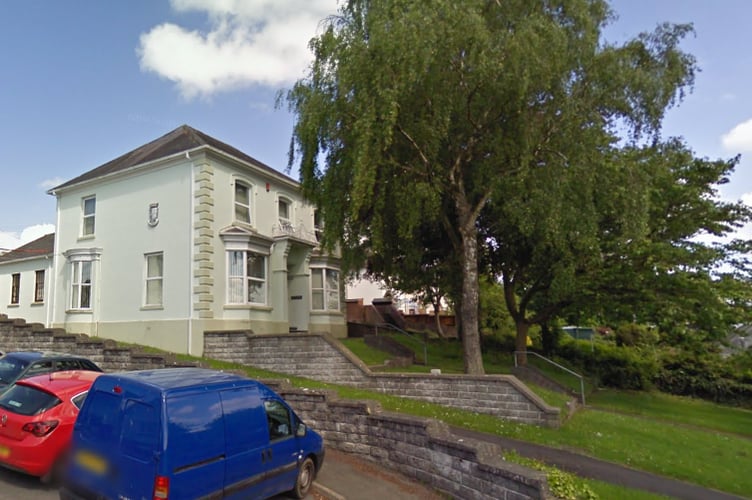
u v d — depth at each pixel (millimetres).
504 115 14094
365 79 12898
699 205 18031
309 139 14344
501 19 13305
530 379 17594
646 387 25047
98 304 21016
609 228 17484
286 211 23531
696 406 21281
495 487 6188
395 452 8195
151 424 5098
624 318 19203
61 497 5523
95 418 5539
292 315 23000
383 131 12500
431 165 14508
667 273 17391
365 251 17359
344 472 8109
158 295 19453
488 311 29562
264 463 6258
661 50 13680
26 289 26500
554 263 17703
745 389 24078
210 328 18156
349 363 14484
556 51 12289
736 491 8656
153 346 18922
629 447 10625
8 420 7008
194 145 20094
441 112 13422
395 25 12352
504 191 14773
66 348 17156
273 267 21312
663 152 14992
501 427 11211
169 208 19531
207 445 5441
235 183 20422
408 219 14258
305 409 9797
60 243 23062
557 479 6434
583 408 15344
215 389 5836
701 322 17328
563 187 13500
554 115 13477
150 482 4906
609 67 12898
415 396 13195
